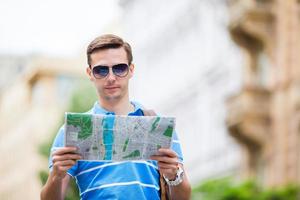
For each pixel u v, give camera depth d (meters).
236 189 27.80
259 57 30.62
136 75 48.34
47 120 77.50
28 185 80.94
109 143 5.96
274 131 29.52
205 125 37.69
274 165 29.33
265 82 30.39
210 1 37.19
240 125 29.78
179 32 41.56
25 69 90.38
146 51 46.88
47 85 77.75
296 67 28.48
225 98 31.00
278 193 26.62
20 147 83.94
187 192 6.22
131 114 6.25
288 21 29.16
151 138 6.00
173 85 42.12
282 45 29.34
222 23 35.66
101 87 6.23
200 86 38.38
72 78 78.38
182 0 40.91
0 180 90.31
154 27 45.38
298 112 28.05
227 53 35.16
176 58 42.03
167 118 5.98
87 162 6.09
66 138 5.91
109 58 6.19
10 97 89.69
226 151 34.78
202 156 37.84
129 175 6.03
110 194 5.98
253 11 29.94
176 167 6.06
